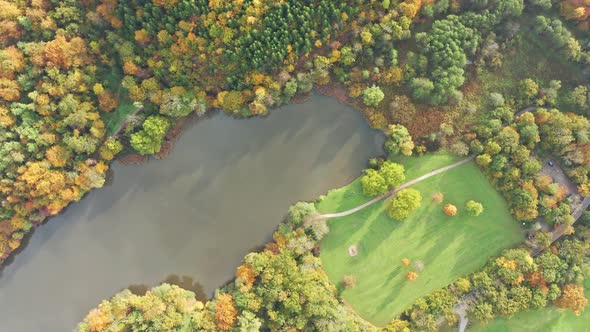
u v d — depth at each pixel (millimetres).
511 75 91938
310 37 83938
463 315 88688
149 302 85312
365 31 84875
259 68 84938
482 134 89312
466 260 90500
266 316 84875
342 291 89688
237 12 78125
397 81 90250
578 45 86688
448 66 86750
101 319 83812
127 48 83562
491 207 90938
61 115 83812
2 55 78000
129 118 87375
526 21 89250
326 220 90938
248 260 86625
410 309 88625
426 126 91688
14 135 81562
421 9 85750
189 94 87562
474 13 86438
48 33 80875
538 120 88625
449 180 91312
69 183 86375
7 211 85000
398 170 87250
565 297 85438
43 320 92000
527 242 88812
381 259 90250
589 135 85125
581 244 86688
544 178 86438
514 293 85750
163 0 77250
